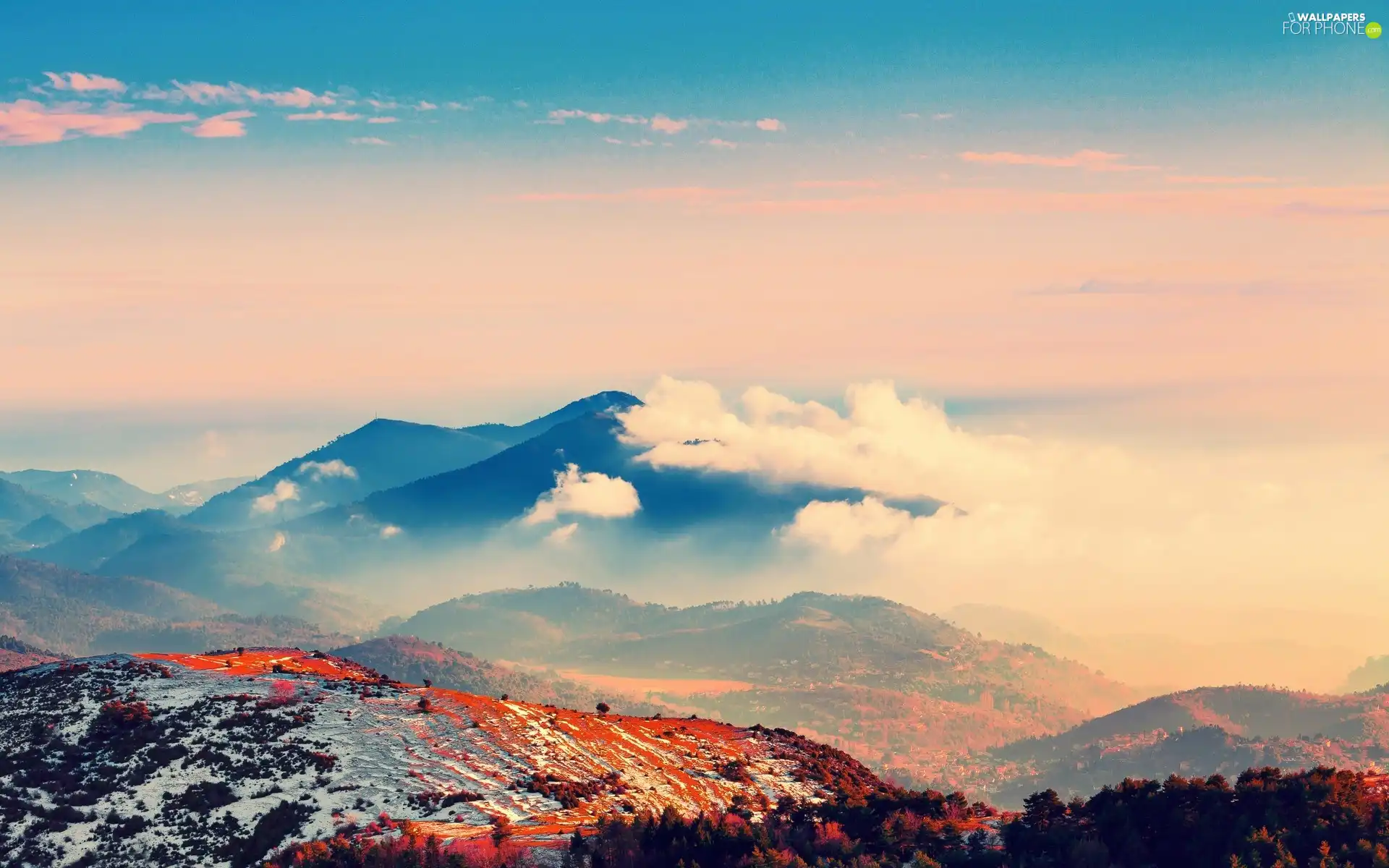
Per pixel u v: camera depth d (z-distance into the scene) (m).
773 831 146.75
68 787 149.50
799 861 136.88
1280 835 140.50
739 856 139.50
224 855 135.00
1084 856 141.75
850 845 145.75
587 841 137.75
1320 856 137.00
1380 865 133.38
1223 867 139.12
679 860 136.50
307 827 140.25
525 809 148.12
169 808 144.38
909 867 143.50
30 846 136.25
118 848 136.50
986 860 142.88
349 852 131.25
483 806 148.25
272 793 148.50
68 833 139.12
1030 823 152.88
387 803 147.12
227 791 148.75
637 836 138.75
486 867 129.62
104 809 144.50
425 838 136.12
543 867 131.75
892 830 148.62
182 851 135.88
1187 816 148.12
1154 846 146.25
